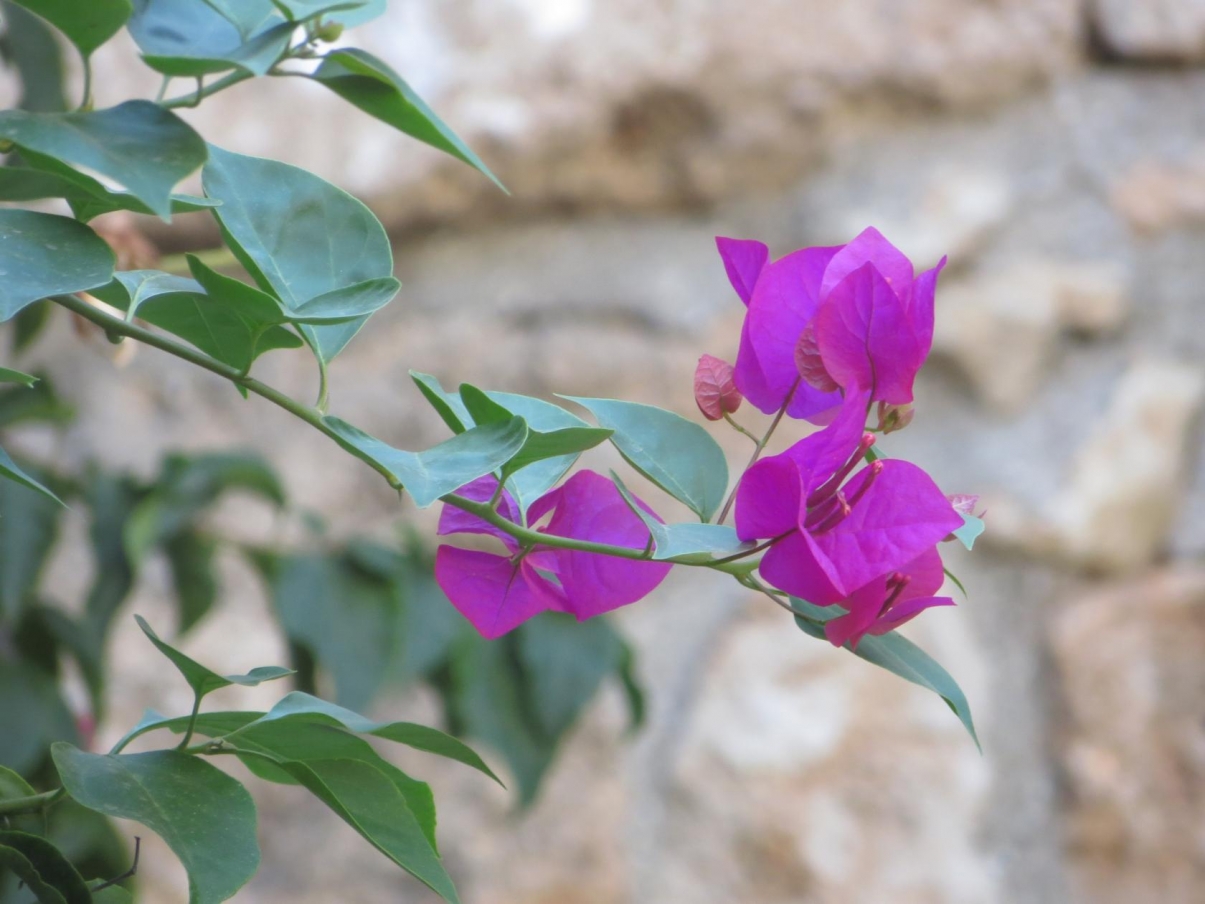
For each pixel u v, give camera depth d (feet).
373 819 3.13
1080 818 5.65
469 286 5.98
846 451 2.98
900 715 5.70
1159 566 5.92
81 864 3.82
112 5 2.91
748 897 5.55
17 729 4.09
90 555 5.51
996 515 5.81
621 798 5.60
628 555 3.04
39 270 2.95
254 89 5.57
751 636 5.73
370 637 4.53
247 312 3.01
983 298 5.98
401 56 5.70
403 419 5.82
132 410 5.68
